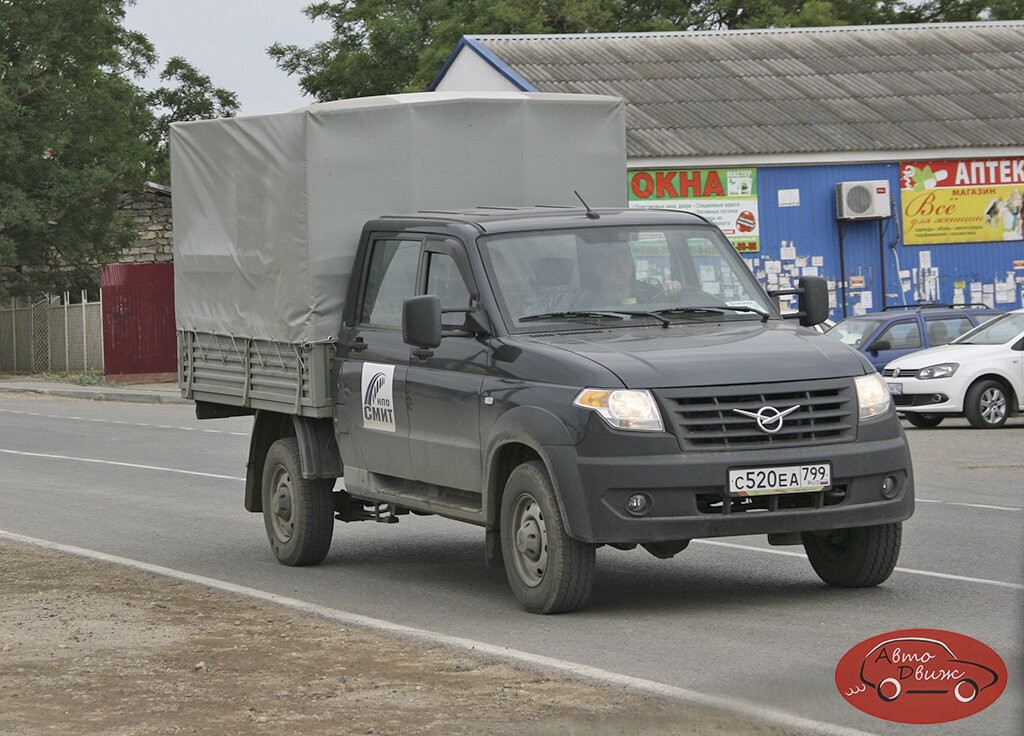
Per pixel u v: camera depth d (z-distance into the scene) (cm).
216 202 2577
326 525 2409
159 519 3072
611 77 7456
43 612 2000
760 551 2423
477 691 1466
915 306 5544
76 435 5291
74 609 2020
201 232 2631
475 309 2006
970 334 5034
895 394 4875
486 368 1952
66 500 3425
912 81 7606
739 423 1784
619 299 2036
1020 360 4791
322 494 2403
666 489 1758
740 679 1491
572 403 1798
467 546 2642
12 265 10988
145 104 12456
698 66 7656
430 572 2347
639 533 1759
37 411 6725
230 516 3100
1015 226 7075
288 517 2442
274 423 2558
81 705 1452
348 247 2308
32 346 10562
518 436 1855
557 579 1836
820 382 1827
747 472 1772
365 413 2211
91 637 1814
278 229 2358
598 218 2120
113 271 9062
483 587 2175
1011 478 3350
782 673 1512
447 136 2367
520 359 1898
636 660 1605
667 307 2048
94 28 10975
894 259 6975
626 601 1988
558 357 1850
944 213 7019
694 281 2094
